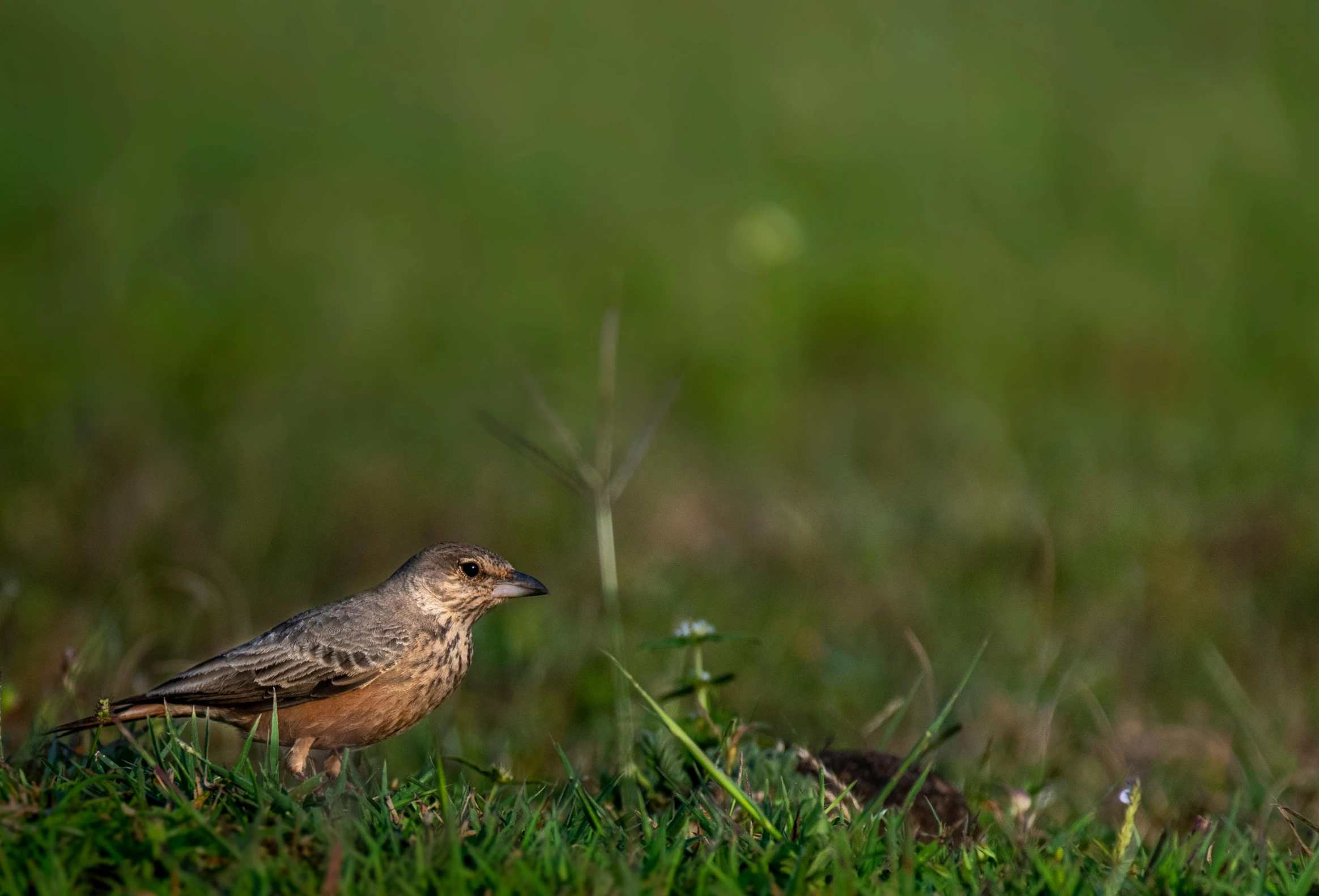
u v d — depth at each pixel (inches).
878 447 637.9
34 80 964.6
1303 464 548.4
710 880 213.8
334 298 788.6
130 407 657.6
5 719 339.6
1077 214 844.6
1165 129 880.9
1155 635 439.5
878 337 761.0
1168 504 508.1
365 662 301.6
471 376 725.3
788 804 254.4
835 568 492.4
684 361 695.1
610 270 790.5
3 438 609.6
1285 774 343.3
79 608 432.8
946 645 432.8
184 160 916.0
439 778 243.9
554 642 421.4
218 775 245.9
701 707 314.7
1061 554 477.1
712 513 556.4
